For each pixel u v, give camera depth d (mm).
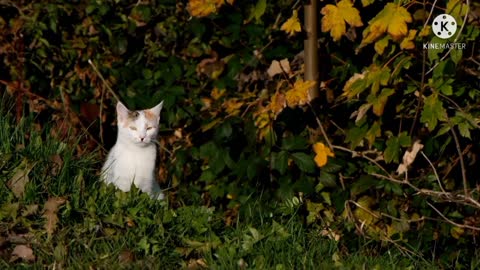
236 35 13195
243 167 11586
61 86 13656
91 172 11875
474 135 11133
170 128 13531
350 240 10977
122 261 9781
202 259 10078
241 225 11031
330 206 11398
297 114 11578
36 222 10234
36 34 13586
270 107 11016
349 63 11898
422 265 10781
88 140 13375
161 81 13789
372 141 10750
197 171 12938
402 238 10969
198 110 13492
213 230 10812
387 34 10312
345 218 11148
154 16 13875
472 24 10430
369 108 10805
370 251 10969
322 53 11969
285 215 11266
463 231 10898
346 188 11312
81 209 10367
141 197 10891
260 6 10914
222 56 13688
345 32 11023
